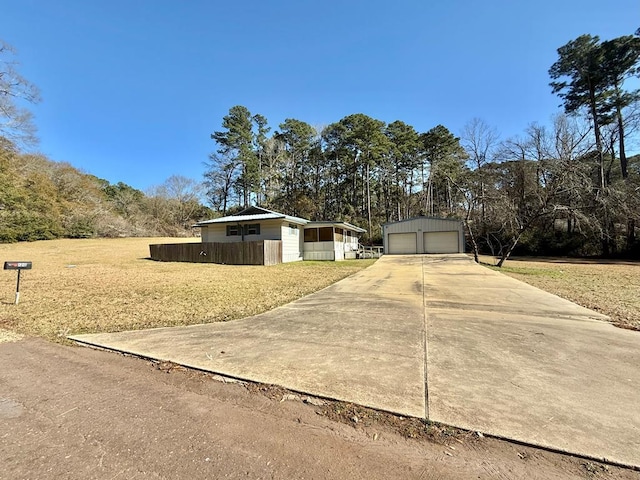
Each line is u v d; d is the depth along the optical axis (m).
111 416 2.23
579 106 21.17
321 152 35.31
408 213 35.31
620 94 19.70
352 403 2.39
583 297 6.73
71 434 2.00
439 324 4.68
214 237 19.25
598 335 4.11
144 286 8.55
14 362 3.35
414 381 2.76
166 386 2.75
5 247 21.50
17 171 26.34
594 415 2.19
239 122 33.69
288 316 5.31
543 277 10.18
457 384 2.70
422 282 8.89
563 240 21.33
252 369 3.07
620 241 19.27
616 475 1.60
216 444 1.90
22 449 1.84
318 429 2.06
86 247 23.02
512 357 3.33
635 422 2.10
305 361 3.26
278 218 16.89
